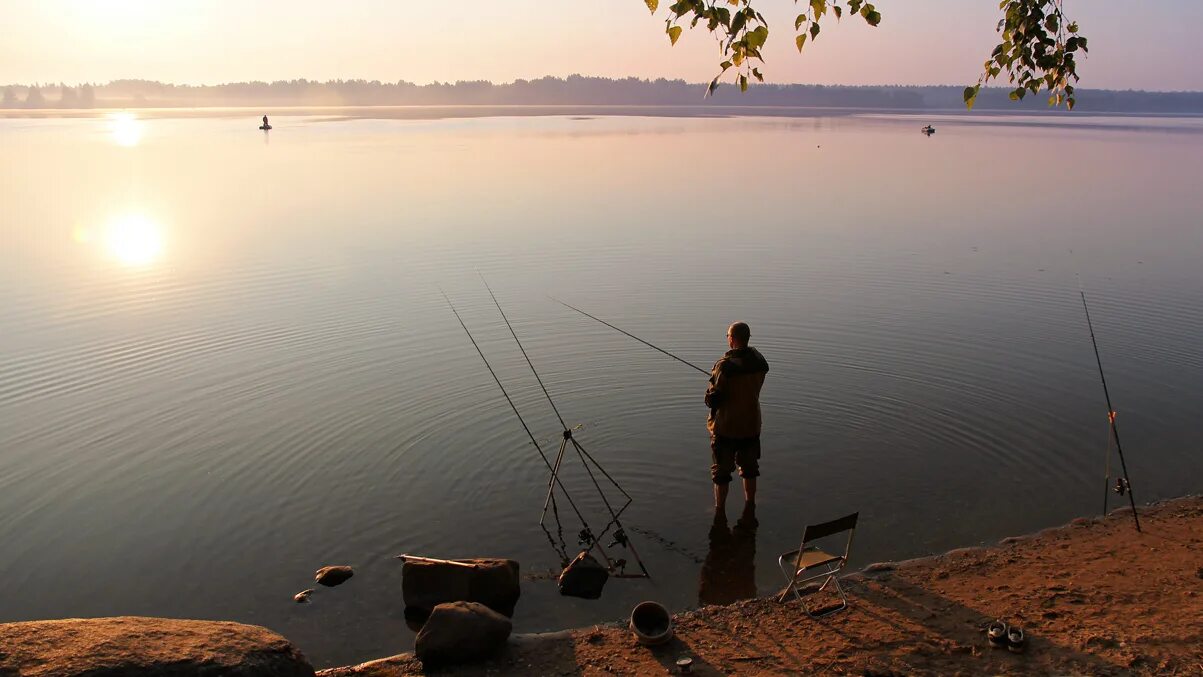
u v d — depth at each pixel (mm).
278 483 8680
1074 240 21406
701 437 9703
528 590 6898
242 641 5309
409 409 10562
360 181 34250
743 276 17516
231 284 17062
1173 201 28609
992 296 15844
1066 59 5527
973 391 10945
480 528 7836
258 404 10781
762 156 46312
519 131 77000
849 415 10195
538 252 20047
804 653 5754
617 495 8422
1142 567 6723
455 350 12953
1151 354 12367
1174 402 10508
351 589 6914
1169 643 5520
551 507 8203
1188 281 16984
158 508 8211
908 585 6656
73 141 60969
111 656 4914
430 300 15828
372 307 15367
